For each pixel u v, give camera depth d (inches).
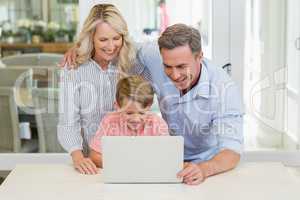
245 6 126.9
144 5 125.3
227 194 86.1
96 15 115.3
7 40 128.1
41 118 131.4
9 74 129.6
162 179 91.5
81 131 116.3
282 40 128.1
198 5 126.3
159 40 99.9
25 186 90.9
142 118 102.0
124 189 88.9
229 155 99.3
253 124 131.1
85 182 92.9
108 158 91.4
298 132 131.9
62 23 127.3
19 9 127.3
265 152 131.7
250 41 128.2
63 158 131.5
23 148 132.9
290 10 127.0
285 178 94.5
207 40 127.6
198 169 92.7
